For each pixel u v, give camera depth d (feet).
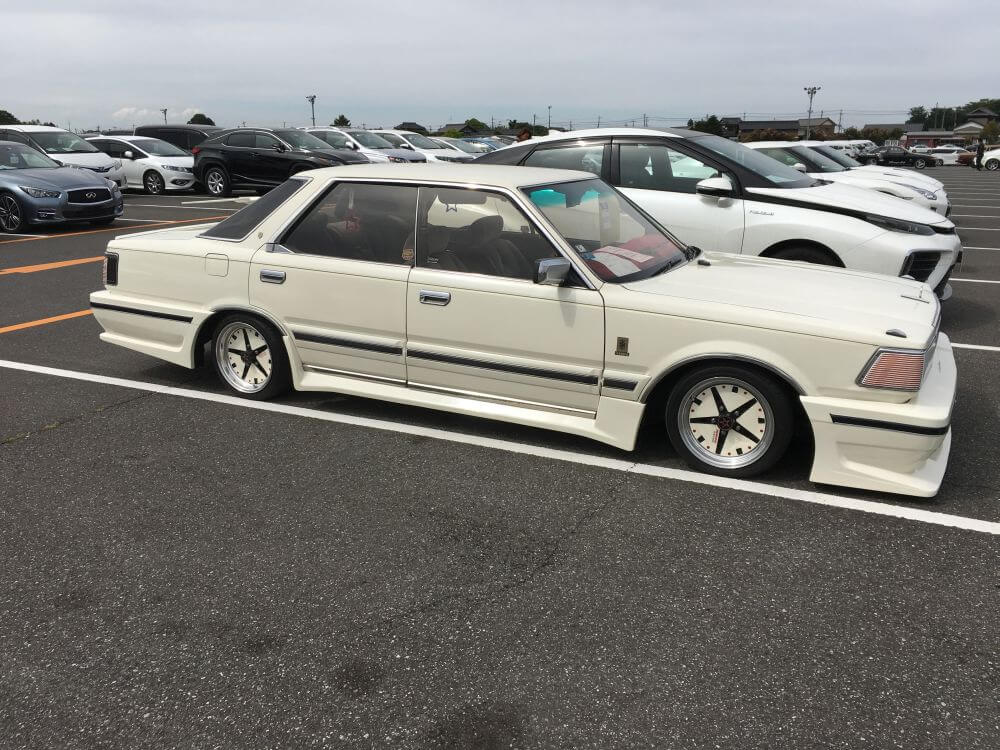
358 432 15.06
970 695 8.10
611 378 13.03
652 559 10.68
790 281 13.75
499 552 10.87
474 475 13.23
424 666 8.61
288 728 7.77
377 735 7.66
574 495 12.50
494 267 13.79
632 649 8.84
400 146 75.66
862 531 11.35
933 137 279.28
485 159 23.63
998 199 69.00
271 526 11.57
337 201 15.23
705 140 22.08
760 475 13.01
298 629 9.25
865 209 20.35
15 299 26.96
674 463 13.61
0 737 7.69
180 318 16.72
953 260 21.31
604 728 7.70
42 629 9.29
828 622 9.30
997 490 12.60
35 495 12.55
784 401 12.28
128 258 17.30
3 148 45.65
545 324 13.29
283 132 64.59
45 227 45.32
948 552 10.79
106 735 7.71
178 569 10.49
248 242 15.93
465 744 7.53
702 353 12.32
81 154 59.98
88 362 19.71
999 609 9.53
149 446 14.44
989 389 17.63
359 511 12.01
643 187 21.81
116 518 11.82
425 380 14.78
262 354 16.53
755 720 7.79
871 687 8.22
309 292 15.25
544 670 8.52
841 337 11.62
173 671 8.58
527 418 13.93
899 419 11.43
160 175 66.59
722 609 9.55
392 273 14.40
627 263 13.78
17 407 16.48
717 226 20.89
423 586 10.09
